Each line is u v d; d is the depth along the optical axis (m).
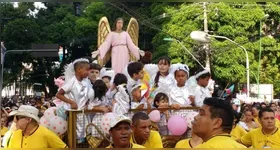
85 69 6.95
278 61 28.05
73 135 6.48
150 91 7.88
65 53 31.25
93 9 29.69
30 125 5.98
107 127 6.32
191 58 25.81
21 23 30.39
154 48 27.89
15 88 32.91
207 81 8.02
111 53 10.07
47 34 31.53
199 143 5.14
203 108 4.29
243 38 26.39
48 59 31.81
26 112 5.96
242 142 6.70
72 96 6.87
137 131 5.79
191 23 26.62
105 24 10.35
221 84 26.14
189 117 7.10
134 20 10.70
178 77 7.99
